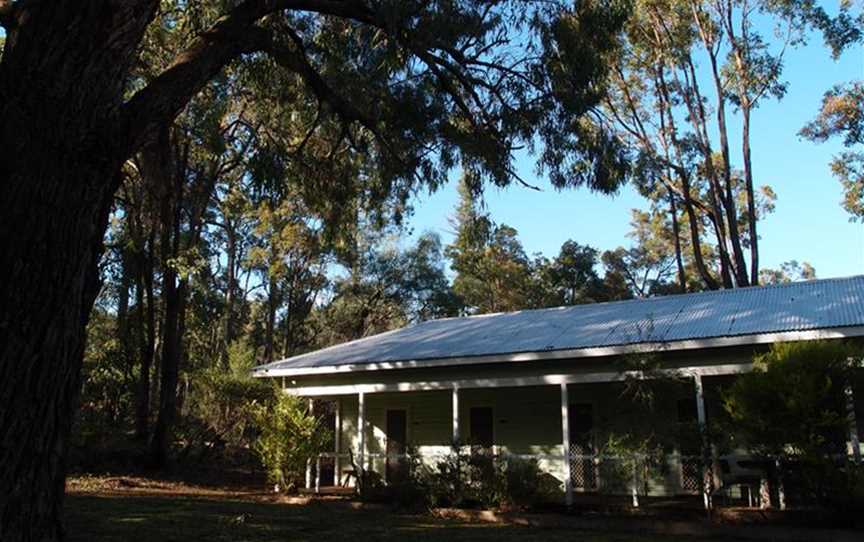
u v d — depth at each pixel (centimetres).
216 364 3447
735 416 1096
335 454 1725
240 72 1335
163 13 1424
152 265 2297
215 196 2425
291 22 1210
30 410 467
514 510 1328
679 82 2933
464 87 1136
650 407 1227
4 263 473
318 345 4431
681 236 4306
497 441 1734
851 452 1213
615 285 5519
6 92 500
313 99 1273
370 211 1404
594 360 1416
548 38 1061
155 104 615
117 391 2702
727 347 1288
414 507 1427
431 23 993
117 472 1983
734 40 2766
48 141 495
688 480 1459
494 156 1146
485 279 5219
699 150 2930
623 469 1359
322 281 4212
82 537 962
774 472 1102
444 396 1844
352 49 1188
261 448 1738
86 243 518
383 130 1174
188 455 2298
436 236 4403
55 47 507
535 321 1789
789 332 1189
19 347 467
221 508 1381
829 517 1038
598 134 1149
